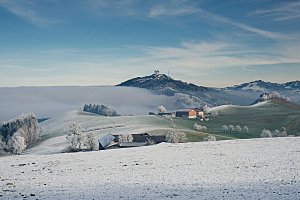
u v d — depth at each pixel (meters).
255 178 29.67
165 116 195.50
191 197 23.70
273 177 29.59
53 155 53.19
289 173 30.92
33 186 30.97
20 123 149.50
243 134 150.00
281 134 146.25
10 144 130.00
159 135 112.62
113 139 100.75
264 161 38.41
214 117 196.50
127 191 27.05
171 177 32.28
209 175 32.31
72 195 26.33
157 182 30.31
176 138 103.69
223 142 58.88
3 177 36.75
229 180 29.55
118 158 46.62
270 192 23.98
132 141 101.00
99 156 49.41
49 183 32.19
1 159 51.47
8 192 28.47
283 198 21.95
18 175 37.62
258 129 163.50
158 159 44.03
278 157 40.62
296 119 178.62
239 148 50.44
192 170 35.47
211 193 24.81
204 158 43.03
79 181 32.53
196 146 55.47
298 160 37.81
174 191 26.27
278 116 191.50
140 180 31.59
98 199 24.39
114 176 34.22
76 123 113.00
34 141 151.88
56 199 24.98
